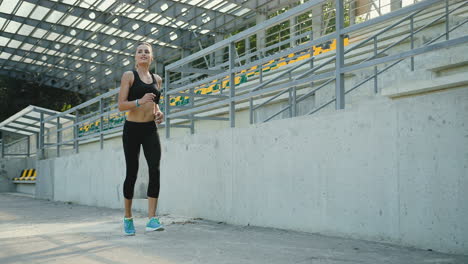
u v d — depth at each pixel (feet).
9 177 60.59
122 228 14.06
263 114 26.76
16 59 92.32
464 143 8.05
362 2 39.09
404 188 9.07
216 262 8.00
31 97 123.24
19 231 14.24
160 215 18.17
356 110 10.25
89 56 82.58
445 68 16.58
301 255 8.44
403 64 18.86
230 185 14.69
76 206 28.27
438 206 8.43
